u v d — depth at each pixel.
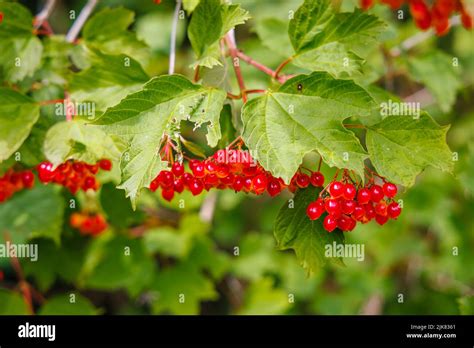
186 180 2.99
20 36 3.71
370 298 6.80
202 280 5.62
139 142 2.79
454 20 4.97
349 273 6.59
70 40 4.02
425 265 6.74
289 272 6.59
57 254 5.06
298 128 2.79
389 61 4.90
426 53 4.95
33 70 3.68
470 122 7.21
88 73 3.45
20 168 3.79
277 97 2.87
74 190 3.60
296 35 3.15
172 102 2.85
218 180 2.98
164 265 5.86
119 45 3.83
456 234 6.43
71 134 3.32
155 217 5.72
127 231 5.46
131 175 2.74
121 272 5.38
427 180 6.57
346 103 2.79
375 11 4.81
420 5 3.37
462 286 6.58
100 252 5.39
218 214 7.04
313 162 6.07
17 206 4.50
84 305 4.97
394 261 6.40
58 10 7.21
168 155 2.91
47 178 3.30
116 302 7.54
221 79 3.29
